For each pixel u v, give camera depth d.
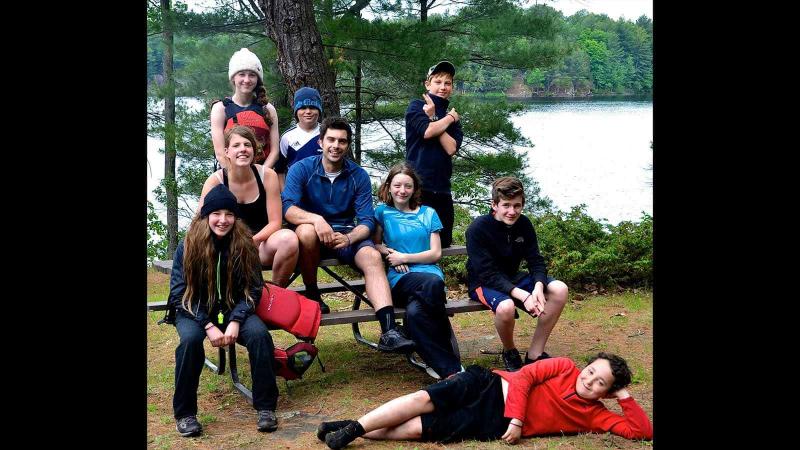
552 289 5.11
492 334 6.46
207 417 4.61
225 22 13.15
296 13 8.93
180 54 13.53
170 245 15.45
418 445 4.12
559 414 4.20
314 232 5.14
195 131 12.94
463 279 8.12
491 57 12.99
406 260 5.20
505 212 5.06
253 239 5.07
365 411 4.69
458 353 5.13
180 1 13.30
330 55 11.61
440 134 5.66
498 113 12.64
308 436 4.31
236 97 5.83
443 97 5.73
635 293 7.74
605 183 18.75
